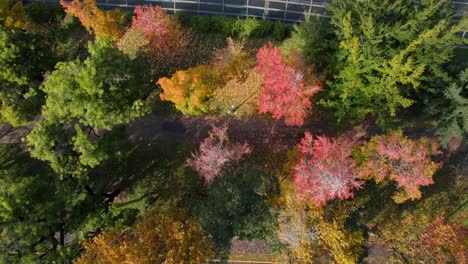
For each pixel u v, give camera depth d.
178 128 33.81
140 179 32.72
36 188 26.06
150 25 31.97
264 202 26.62
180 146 33.38
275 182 28.92
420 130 33.09
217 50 34.94
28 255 22.95
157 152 33.25
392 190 31.77
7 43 27.56
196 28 36.97
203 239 25.73
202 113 34.09
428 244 25.19
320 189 23.59
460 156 32.81
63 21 37.66
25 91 29.20
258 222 25.69
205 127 33.78
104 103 25.66
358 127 33.28
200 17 36.84
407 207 31.38
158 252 24.89
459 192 32.00
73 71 25.30
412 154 26.09
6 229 22.47
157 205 31.95
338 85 29.47
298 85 26.27
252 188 27.67
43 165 32.50
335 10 29.11
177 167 32.94
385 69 26.67
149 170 32.94
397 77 27.36
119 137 29.64
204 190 32.28
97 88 24.89
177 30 35.53
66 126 32.97
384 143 26.44
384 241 28.53
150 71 34.84
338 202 27.05
